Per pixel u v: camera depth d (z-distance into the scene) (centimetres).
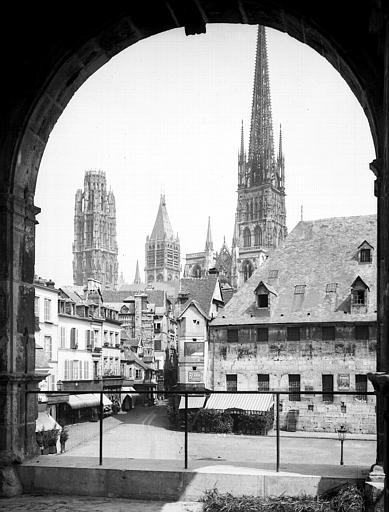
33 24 779
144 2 762
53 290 4419
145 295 8006
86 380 4956
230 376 4191
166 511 642
